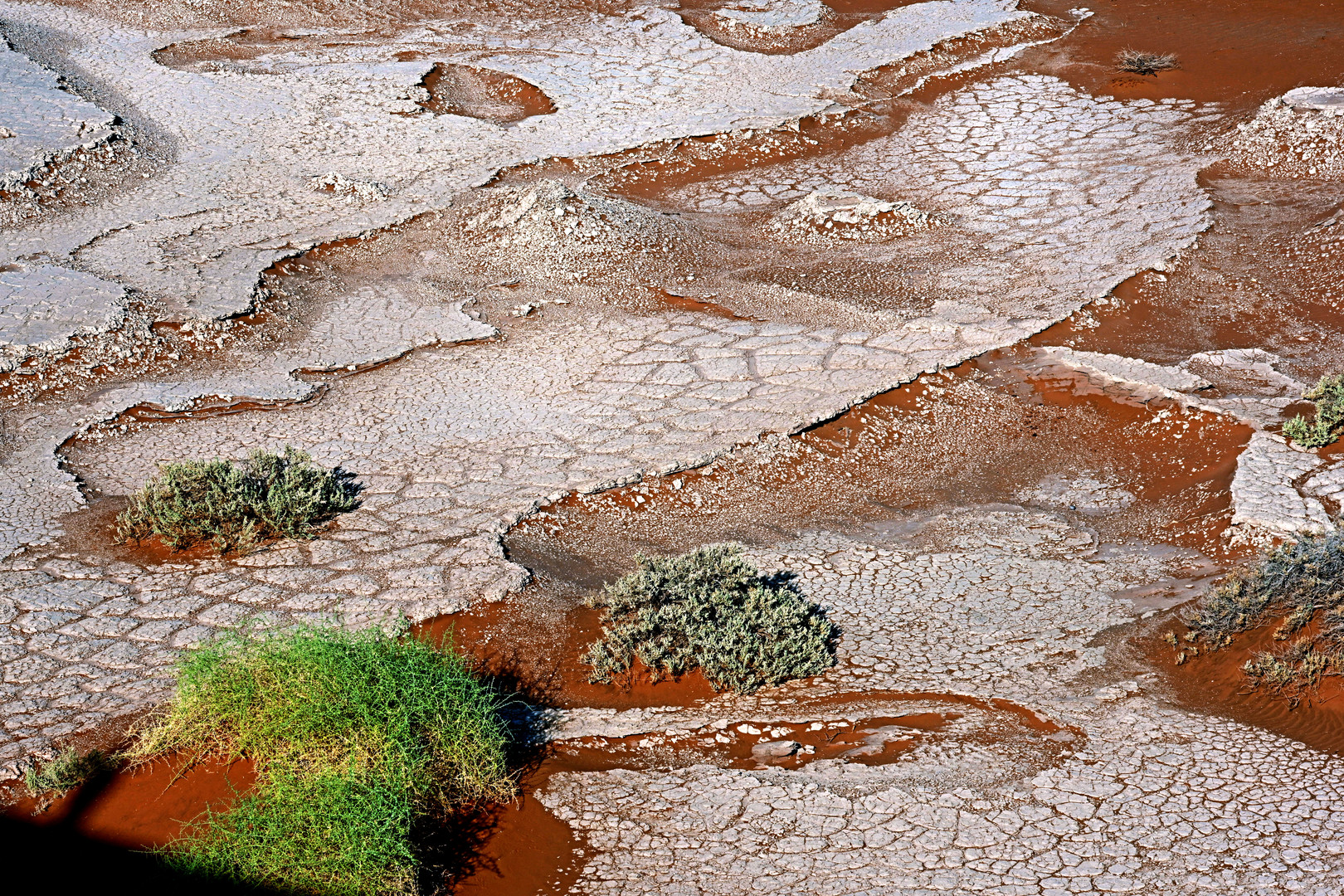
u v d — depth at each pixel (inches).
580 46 828.6
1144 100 694.5
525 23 872.9
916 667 240.8
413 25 863.7
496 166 621.6
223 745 191.3
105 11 845.8
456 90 750.5
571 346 430.0
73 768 188.9
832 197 582.6
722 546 267.7
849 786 199.3
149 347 404.8
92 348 394.6
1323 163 574.2
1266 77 682.2
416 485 317.1
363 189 574.2
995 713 223.1
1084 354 408.8
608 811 191.9
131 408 365.1
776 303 472.7
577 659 238.1
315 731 181.6
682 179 631.8
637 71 780.0
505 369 407.2
